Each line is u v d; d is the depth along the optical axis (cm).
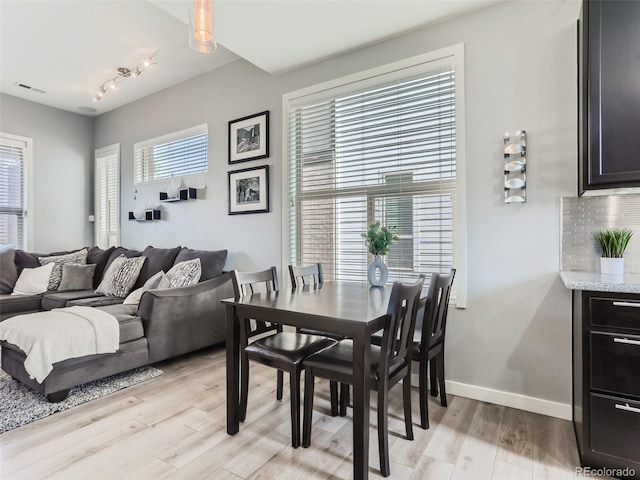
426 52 263
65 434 195
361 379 153
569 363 214
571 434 196
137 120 486
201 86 411
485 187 241
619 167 177
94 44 345
